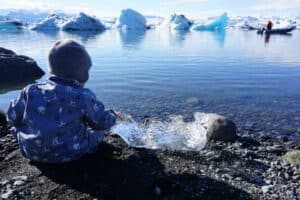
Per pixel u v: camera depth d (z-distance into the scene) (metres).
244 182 1.33
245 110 2.88
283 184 1.37
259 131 2.42
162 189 1.17
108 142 1.49
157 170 1.29
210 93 3.40
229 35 14.60
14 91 3.56
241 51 7.44
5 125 1.89
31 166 1.26
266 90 3.56
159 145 1.51
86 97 1.17
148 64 5.21
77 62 1.17
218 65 5.20
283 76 4.32
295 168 1.56
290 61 5.73
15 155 1.38
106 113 1.22
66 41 1.19
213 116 2.05
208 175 1.33
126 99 3.15
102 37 12.57
